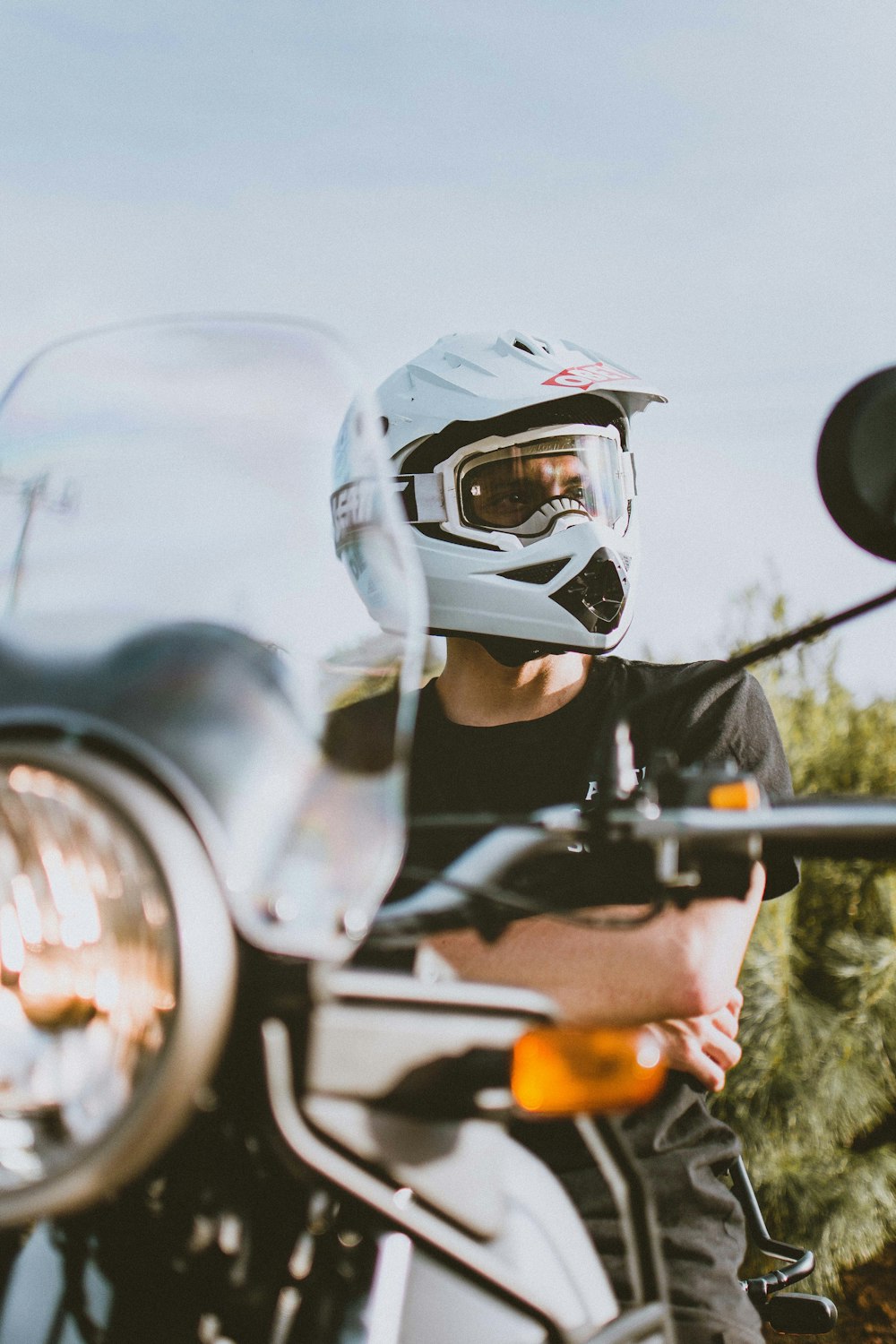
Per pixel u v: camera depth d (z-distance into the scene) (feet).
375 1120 2.69
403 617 2.94
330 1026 2.57
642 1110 4.89
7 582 3.01
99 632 2.84
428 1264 2.98
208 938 2.20
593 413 6.31
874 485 3.01
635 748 5.60
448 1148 2.84
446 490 5.94
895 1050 10.62
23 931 2.33
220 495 3.13
